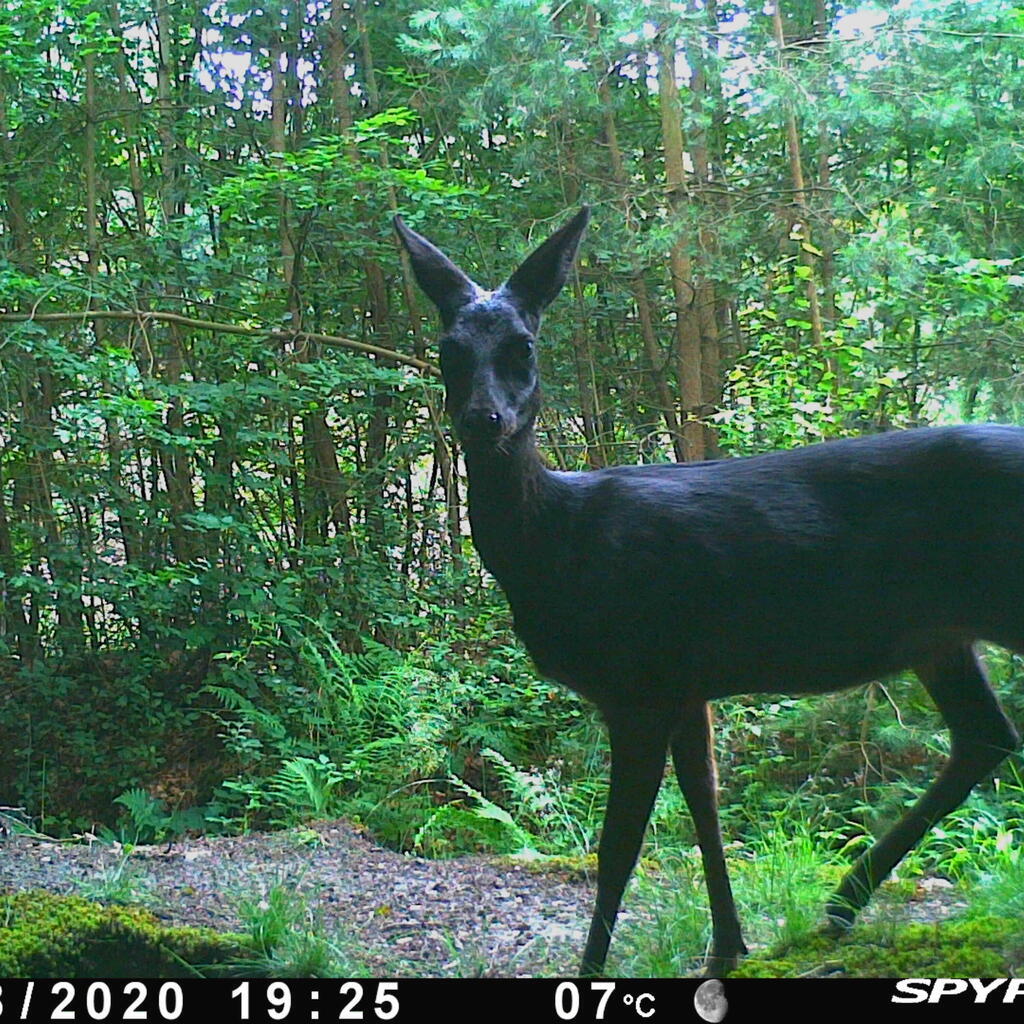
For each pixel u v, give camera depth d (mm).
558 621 2174
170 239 4906
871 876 2273
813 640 2174
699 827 2240
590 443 5465
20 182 5031
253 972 2240
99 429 4848
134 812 4164
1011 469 2105
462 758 4164
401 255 5055
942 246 4168
